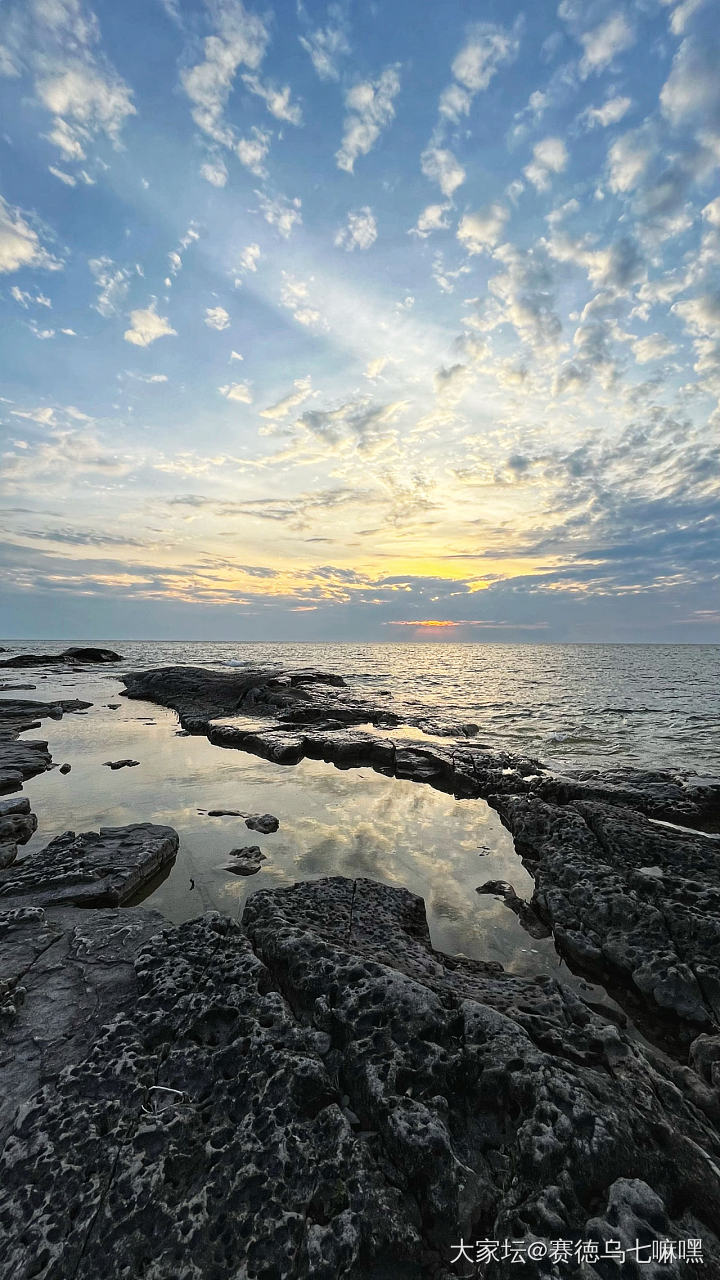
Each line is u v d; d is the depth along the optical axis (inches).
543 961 221.1
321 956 187.9
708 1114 146.9
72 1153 122.3
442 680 1430.9
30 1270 102.9
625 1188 118.0
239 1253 106.7
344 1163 122.6
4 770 446.9
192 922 210.2
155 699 908.6
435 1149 124.2
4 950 198.4
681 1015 189.3
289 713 696.4
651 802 398.9
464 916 249.0
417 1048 151.3
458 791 443.8
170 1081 142.0
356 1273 105.3
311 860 301.0
